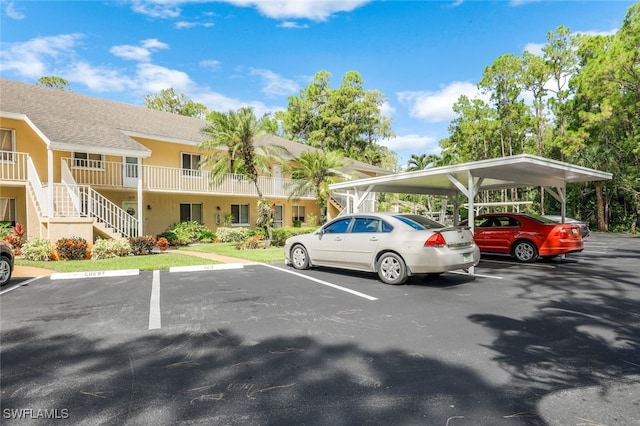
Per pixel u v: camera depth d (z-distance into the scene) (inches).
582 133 1051.3
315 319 209.5
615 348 162.1
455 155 1742.1
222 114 689.0
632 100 855.7
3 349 165.2
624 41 903.1
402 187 541.3
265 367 143.9
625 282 314.7
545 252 424.8
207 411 111.0
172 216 804.6
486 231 472.4
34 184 554.9
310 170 842.2
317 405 114.3
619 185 1096.2
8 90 647.1
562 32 1331.2
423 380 131.6
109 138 597.6
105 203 684.1
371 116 2094.0
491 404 114.4
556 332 184.5
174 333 186.2
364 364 146.2
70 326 198.8
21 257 497.7
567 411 110.1
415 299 256.1
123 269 394.0
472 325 196.4
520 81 1428.4
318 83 2213.3
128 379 133.6
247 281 330.0
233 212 928.3
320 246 365.4
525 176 451.5
